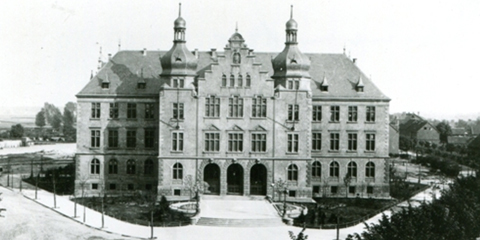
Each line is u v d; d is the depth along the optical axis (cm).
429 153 14250
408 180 10019
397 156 14138
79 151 8100
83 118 8125
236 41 7681
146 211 6775
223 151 7681
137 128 8144
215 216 6494
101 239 5306
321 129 8225
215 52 8644
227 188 7850
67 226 5759
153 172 8150
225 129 7688
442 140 17875
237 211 6794
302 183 7725
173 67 7644
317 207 7231
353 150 8256
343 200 7856
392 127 14200
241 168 7856
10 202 6625
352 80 8438
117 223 6122
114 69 8406
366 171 8269
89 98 8119
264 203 7306
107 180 8119
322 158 8219
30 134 18862
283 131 7725
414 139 16512
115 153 8119
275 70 7838
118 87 8175
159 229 5931
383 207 7262
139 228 5931
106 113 8138
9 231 5284
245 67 7694
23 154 12975
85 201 7431
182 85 7662
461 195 5400
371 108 8269
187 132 7662
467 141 16025
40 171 9700
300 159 7706
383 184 8256
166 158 7625
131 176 8150
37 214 6134
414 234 4012
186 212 6706
